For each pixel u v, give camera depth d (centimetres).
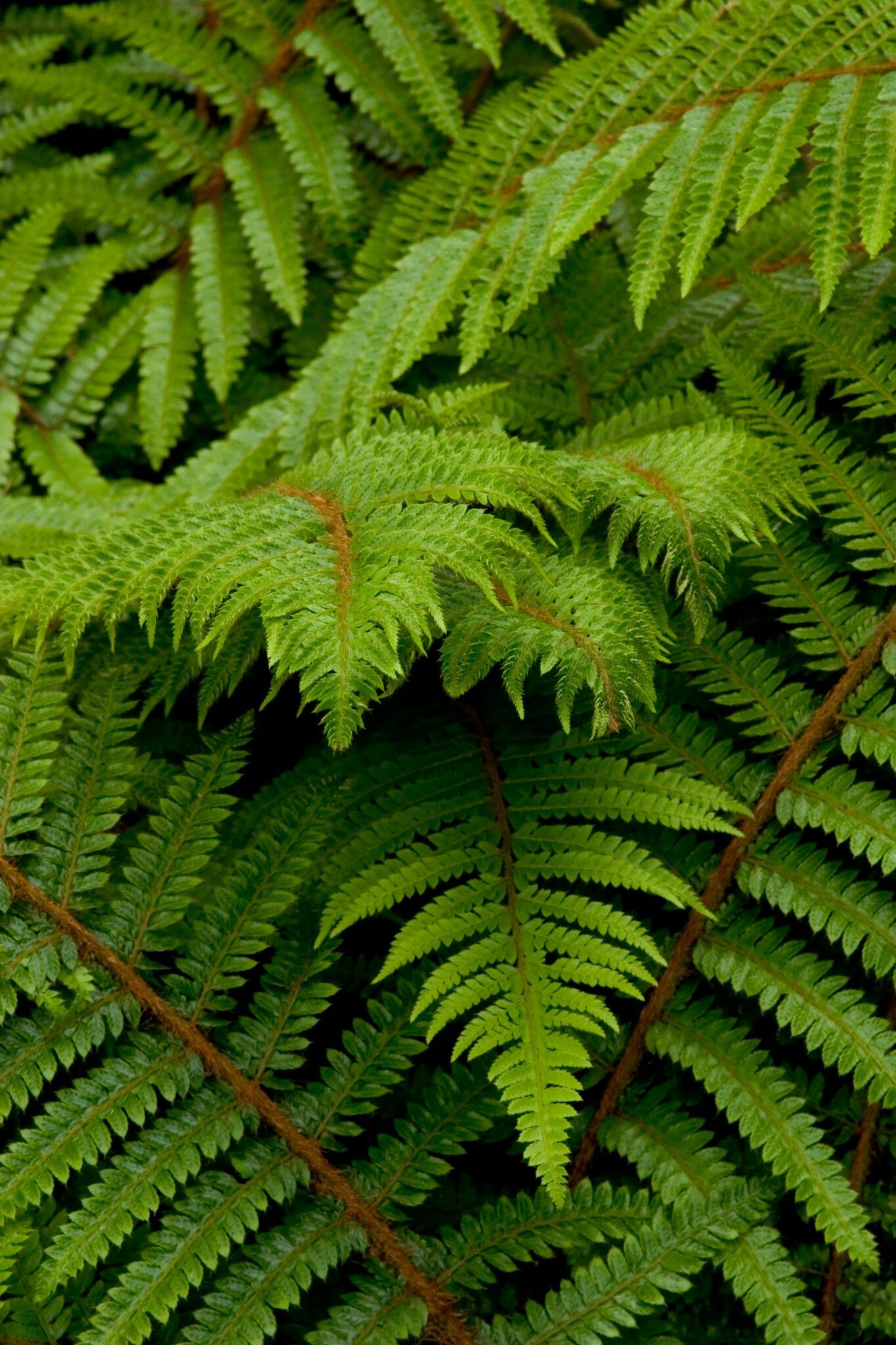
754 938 141
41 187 169
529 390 155
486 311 152
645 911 144
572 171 152
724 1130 142
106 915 140
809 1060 144
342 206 164
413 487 137
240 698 151
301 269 164
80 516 155
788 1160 137
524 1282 141
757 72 150
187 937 143
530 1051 135
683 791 140
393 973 145
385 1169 138
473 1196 142
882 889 145
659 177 149
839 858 145
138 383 170
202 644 133
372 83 165
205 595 134
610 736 143
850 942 139
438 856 139
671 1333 140
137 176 170
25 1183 135
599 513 142
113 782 141
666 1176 138
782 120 147
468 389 148
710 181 148
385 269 161
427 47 161
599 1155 143
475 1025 135
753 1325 140
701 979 144
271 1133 138
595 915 138
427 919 138
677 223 149
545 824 145
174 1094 138
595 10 171
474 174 157
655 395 154
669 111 151
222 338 165
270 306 170
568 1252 139
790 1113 138
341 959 146
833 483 145
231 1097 138
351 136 169
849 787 141
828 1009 138
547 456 140
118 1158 136
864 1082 137
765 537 146
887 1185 142
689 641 145
